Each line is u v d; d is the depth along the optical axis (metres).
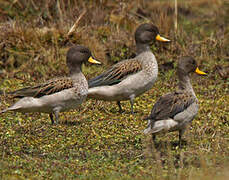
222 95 14.87
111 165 9.51
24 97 11.61
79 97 11.91
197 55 17.94
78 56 11.89
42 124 12.20
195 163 9.49
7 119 12.50
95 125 12.09
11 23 18.31
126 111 13.48
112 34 18.25
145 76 13.02
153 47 17.94
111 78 12.84
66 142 10.95
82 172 9.10
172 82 16.14
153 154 9.91
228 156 9.80
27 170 9.11
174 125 9.93
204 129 11.47
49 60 17.06
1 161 9.46
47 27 18.36
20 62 17.16
